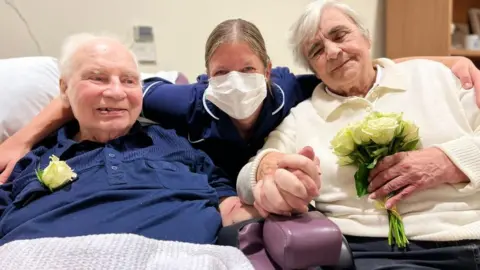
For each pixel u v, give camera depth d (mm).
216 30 1397
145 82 1692
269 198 1047
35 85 1707
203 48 2408
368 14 2863
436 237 1195
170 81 1857
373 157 1245
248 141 1567
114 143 1380
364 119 1284
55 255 897
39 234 1131
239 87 1349
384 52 2953
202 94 1549
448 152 1235
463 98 1369
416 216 1237
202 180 1374
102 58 1370
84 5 2133
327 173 1365
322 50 1510
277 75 1632
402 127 1241
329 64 1479
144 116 1612
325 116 1468
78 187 1254
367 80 1514
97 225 1164
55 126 1508
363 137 1230
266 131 1552
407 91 1432
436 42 2625
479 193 1261
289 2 2586
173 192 1294
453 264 1169
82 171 1299
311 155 1097
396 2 2814
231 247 1048
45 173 1244
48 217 1171
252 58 1372
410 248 1220
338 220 1319
